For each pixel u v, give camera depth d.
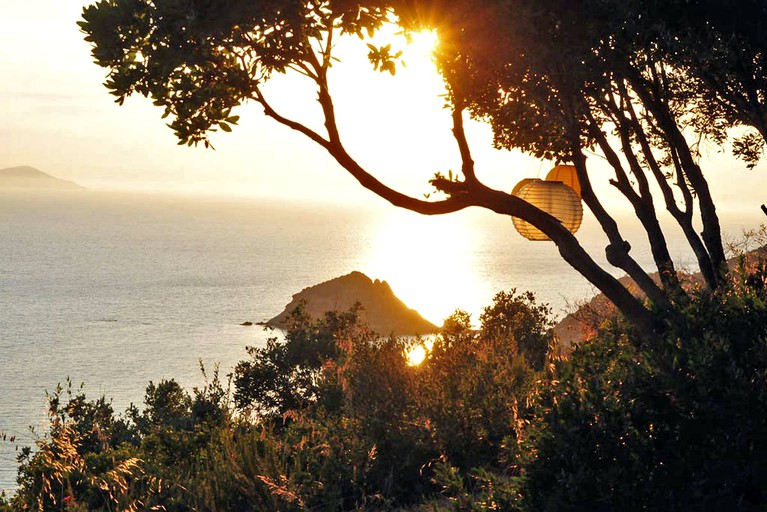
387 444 6.85
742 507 3.99
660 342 4.69
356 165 7.28
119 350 163.75
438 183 7.57
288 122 7.18
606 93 8.73
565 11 6.80
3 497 7.05
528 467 4.39
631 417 4.28
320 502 6.51
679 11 6.79
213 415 11.96
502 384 7.61
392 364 7.63
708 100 10.90
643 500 4.07
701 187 9.45
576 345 6.14
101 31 6.54
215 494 6.77
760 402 3.96
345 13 6.43
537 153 9.74
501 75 7.65
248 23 6.27
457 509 4.69
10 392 121.56
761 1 6.63
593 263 7.08
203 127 7.09
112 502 6.90
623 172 9.41
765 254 8.25
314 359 19.81
